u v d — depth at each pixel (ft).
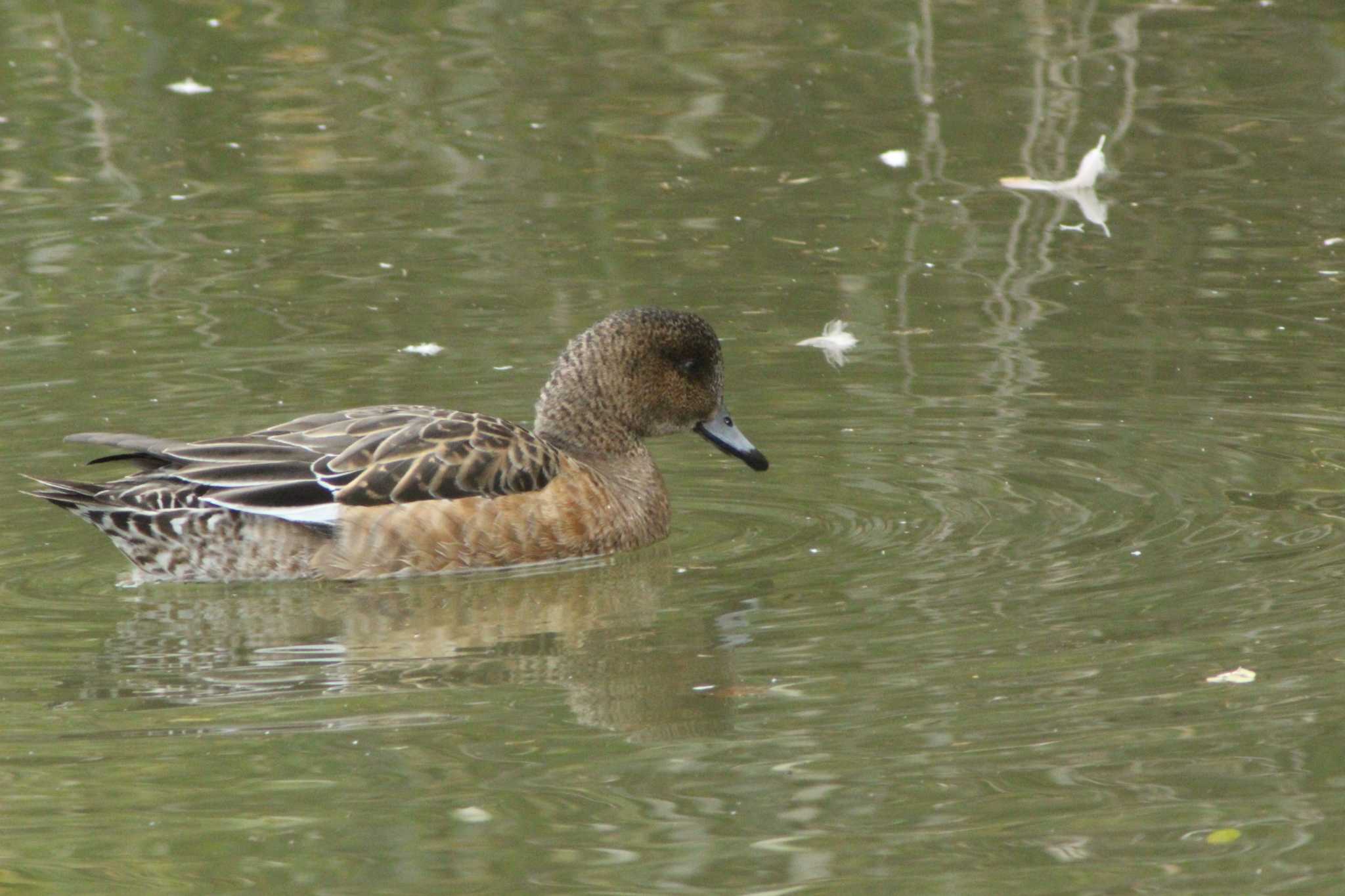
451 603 36.09
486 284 56.39
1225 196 63.36
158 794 27.20
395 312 53.98
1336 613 32.86
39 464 43.14
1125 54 77.30
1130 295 54.70
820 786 27.04
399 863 25.05
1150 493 40.32
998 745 28.12
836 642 32.71
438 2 84.74
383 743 28.94
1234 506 39.24
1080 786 26.71
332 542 37.42
